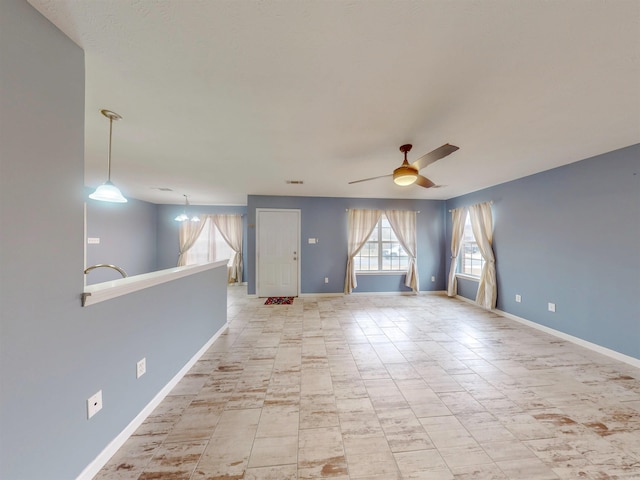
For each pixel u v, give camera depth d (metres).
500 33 1.21
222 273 3.58
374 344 3.18
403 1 1.06
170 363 2.21
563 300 3.33
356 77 1.56
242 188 4.94
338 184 4.54
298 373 2.49
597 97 1.76
